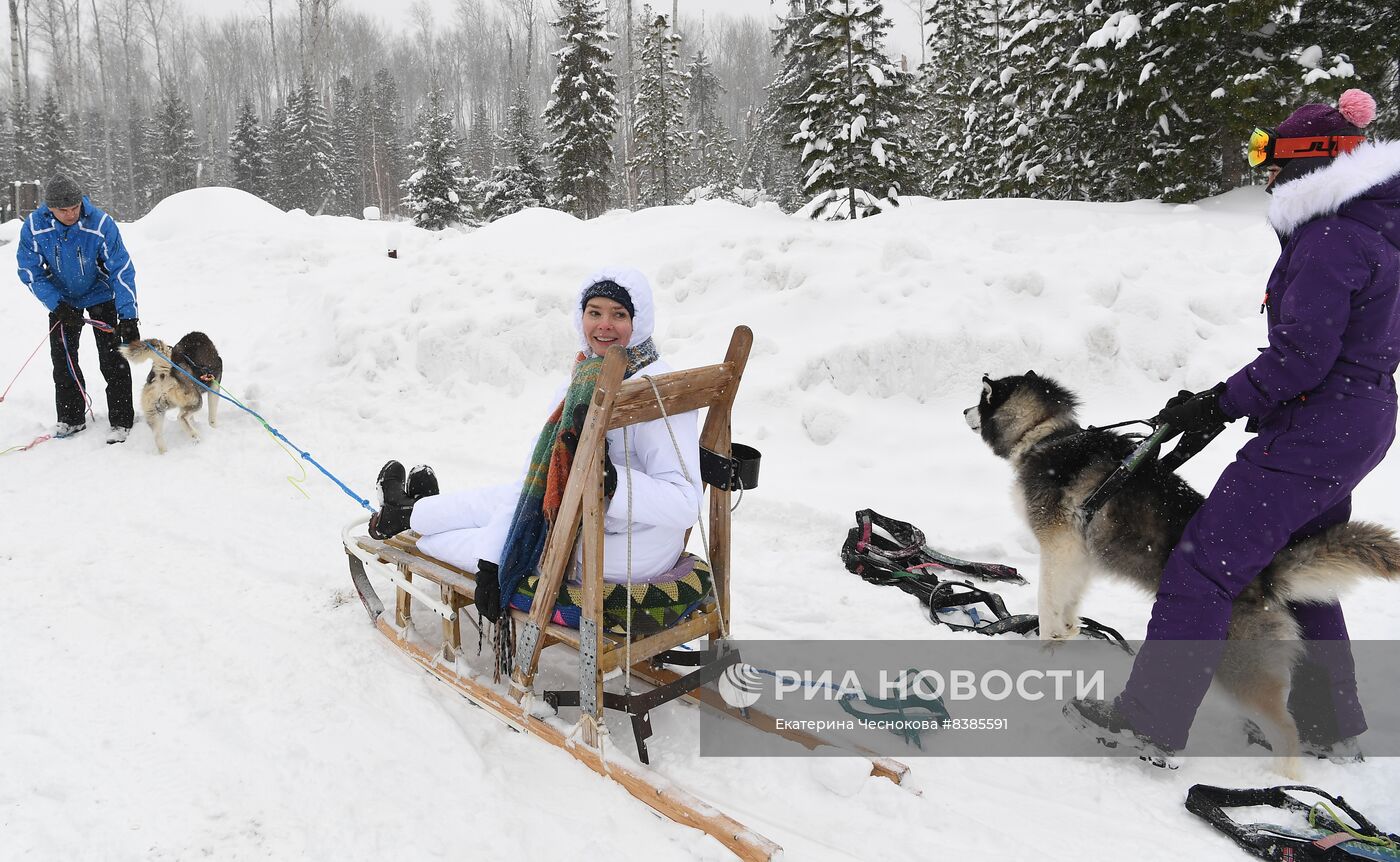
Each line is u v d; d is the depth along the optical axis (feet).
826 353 20.95
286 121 153.79
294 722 9.98
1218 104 41.01
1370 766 9.34
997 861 8.02
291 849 7.95
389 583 14.01
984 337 20.74
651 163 111.86
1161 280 22.98
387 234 50.44
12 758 9.16
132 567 14.51
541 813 8.49
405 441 21.81
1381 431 8.48
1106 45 46.50
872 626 13.08
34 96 201.57
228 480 19.21
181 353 21.59
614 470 8.45
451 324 25.17
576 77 93.25
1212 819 8.47
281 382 26.13
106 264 21.27
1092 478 10.87
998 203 44.55
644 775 8.63
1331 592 8.82
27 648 11.60
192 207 52.11
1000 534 16.12
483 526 10.58
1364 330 8.38
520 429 22.03
